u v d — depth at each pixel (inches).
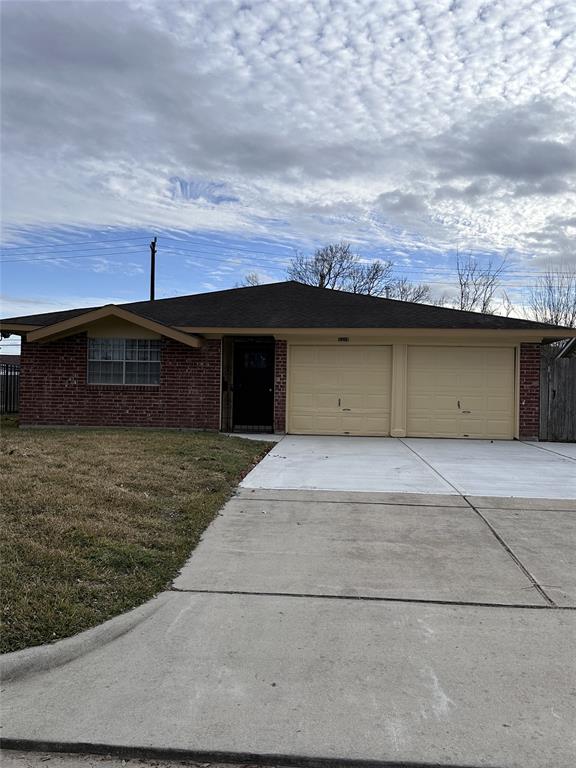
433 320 562.9
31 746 113.3
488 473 364.2
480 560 210.7
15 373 768.9
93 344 564.1
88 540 206.1
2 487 260.1
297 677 135.3
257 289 702.5
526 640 153.5
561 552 219.6
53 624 151.0
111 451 377.7
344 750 111.5
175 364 559.2
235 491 305.9
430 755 110.3
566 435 542.9
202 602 174.4
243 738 114.5
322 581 190.9
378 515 265.4
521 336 539.5
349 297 663.1
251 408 600.7
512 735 115.6
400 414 554.3
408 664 141.3
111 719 119.9
